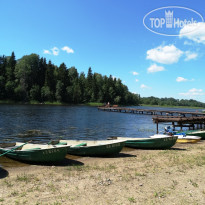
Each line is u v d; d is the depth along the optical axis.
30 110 51.44
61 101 101.81
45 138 18.75
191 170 8.91
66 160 11.35
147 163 10.34
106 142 13.37
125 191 6.64
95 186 7.13
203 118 27.75
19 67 96.25
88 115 46.84
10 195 6.36
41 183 7.51
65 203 5.76
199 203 5.70
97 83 130.88
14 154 10.82
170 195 6.28
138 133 23.95
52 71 109.19
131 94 157.25
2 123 26.80
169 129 19.59
